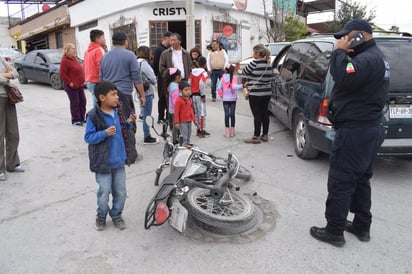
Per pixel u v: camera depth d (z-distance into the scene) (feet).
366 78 9.78
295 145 19.43
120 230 11.85
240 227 11.68
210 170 12.85
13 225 12.13
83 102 25.88
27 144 20.93
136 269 9.90
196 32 49.47
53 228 11.97
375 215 13.00
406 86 15.33
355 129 10.20
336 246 11.06
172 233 11.69
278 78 23.12
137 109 30.81
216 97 37.68
